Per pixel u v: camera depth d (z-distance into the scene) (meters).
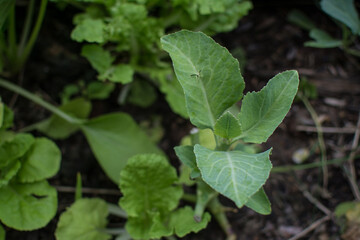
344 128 0.57
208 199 0.47
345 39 0.57
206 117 0.40
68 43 0.57
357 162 0.56
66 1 0.52
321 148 0.56
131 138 0.52
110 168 0.51
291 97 0.39
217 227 0.53
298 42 0.61
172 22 0.54
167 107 0.57
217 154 0.39
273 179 0.55
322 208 0.54
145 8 0.51
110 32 0.50
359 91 0.58
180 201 0.53
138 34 0.52
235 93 0.40
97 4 0.52
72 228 0.48
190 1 0.52
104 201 0.50
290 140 0.57
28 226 0.46
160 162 0.47
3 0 0.46
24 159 0.48
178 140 0.56
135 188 0.47
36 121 0.55
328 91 0.58
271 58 0.60
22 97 0.55
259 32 0.61
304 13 0.61
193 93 0.40
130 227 0.48
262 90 0.40
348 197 0.54
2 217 0.46
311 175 0.55
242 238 0.53
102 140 0.52
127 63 0.56
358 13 0.60
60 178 0.53
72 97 0.56
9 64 0.55
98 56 0.51
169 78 0.54
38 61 0.57
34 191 0.48
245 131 0.40
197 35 0.39
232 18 0.54
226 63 0.40
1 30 0.49
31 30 0.57
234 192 0.36
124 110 0.57
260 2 0.61
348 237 0.52
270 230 0.53
